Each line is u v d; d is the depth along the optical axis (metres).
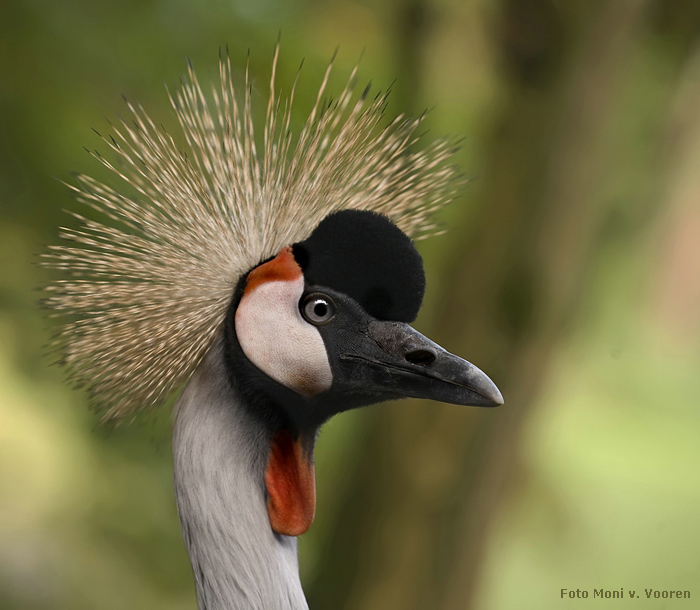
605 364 9.99
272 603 4.84
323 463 6.91
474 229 5.84
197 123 4.89
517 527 7.32
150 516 6.28
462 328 5.86
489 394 4.83
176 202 4.87
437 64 5.75
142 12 5.15
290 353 4.84
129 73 5.15
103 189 4.89
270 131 4.88
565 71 5.57
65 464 6.10
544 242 5.75
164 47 5.15
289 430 4.86
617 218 6.69
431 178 4.91
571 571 8.23
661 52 6.20
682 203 8.30
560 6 5.46
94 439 6.17
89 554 6.06
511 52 5.63
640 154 6.42
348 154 4.88
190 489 4.84
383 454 6.06
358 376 4.84
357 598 6.14
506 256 5.76
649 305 12.39
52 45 5.14
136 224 4.88
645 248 7.10
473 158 5.95
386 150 4.90
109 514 6.17
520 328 5.80
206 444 4.84
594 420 11.29
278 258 4.84
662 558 8.77
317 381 4.84
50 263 4.87
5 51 5.13
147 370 4.86
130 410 4.86
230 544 4.84
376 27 5.80
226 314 4.86
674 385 13.47
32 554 5.86
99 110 5.14
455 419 5.91
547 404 6.77
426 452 5.94
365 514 6.12
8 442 5.86
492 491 6.13
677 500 9.87
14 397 5.98
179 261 4.86
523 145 5.70
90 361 4.86
